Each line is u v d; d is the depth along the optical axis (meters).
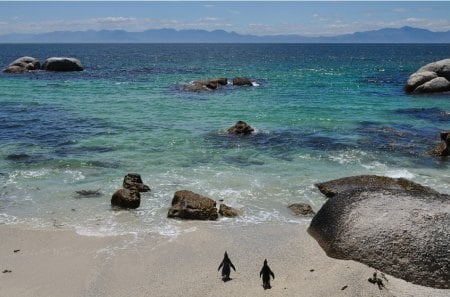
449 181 22.97
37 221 18.17
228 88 55.69
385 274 14.12
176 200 19.36
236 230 17.61
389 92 54.12
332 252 15.55
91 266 14.96
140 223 18.14
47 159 25.94
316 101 46.88
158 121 36.09
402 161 26.19
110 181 22.64
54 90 53.38
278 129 33.66
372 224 15.41
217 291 13.52
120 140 30.14
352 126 34.81
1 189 21.47
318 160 26.30
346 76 75.06
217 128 33.69
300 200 20.66
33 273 14.58
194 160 26.09
